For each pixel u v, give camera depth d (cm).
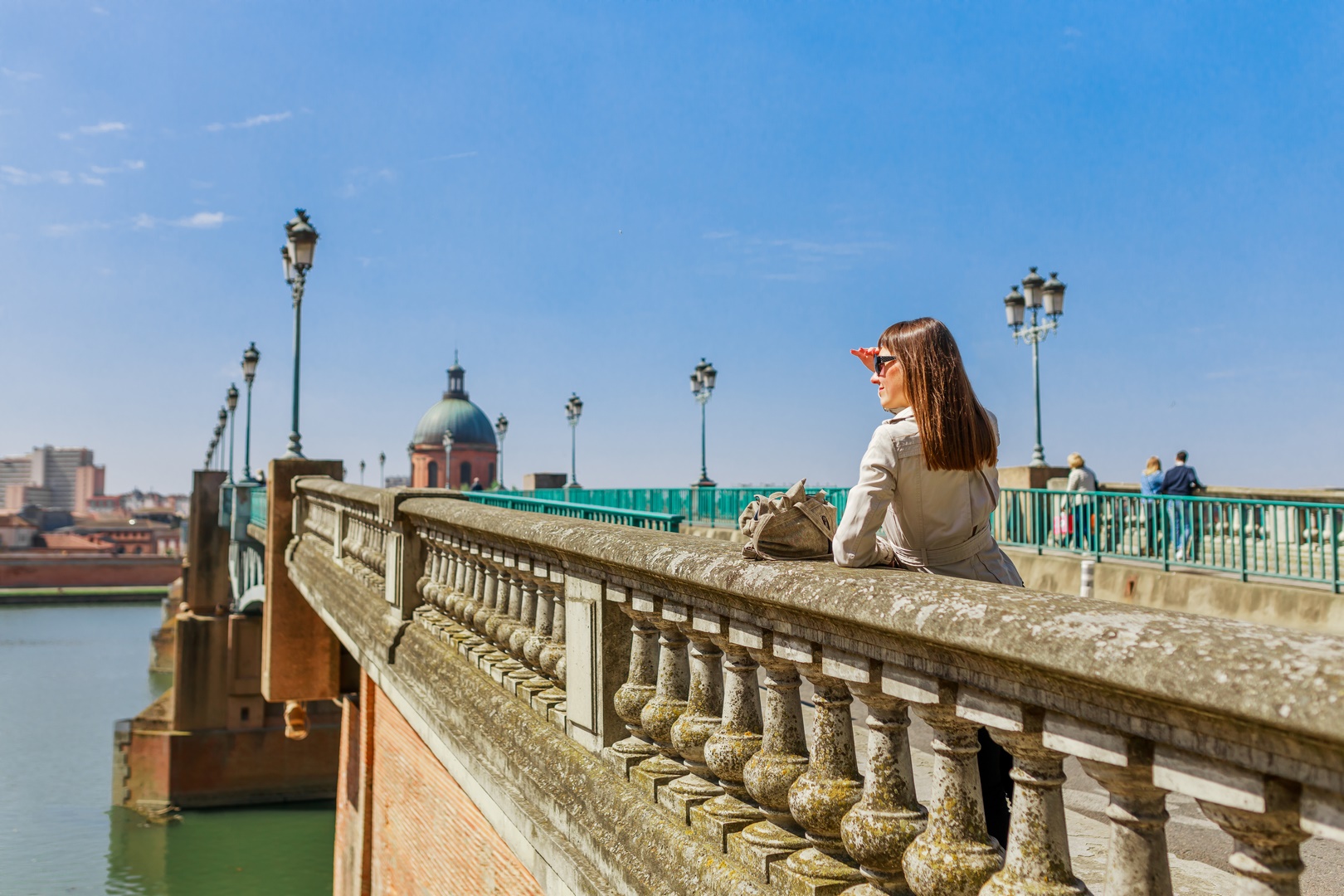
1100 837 411
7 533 17212
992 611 200
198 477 4175
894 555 293
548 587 544
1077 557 1634
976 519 288
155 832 3525
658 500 2162
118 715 6062
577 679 469
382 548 1009
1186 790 171
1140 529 1552
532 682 558
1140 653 165
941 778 238
